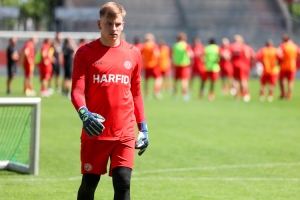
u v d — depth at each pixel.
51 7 145.00
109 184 23.38
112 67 15.15
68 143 33.81
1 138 29.83
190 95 73.12
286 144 34.50
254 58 65.50
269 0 139.50
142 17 133.25
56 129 39.50
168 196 21.31
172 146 33.41
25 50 65.69
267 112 52.59
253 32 129.50
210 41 66.12
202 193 21.86
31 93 66.81
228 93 76.88
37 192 21.67
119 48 15.34
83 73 15.09
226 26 134.75
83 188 15.62
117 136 15.15
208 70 66.12
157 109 54.28
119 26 15.06
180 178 24.73
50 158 29.00
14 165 25.55
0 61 108.25
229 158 29.67
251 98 68.50
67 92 65.00
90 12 127.69
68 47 64.25
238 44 64.25
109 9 14.90
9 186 22.61
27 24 134.75
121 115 15.23
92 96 15.19
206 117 48.16
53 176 24.72
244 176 25.25
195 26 134.00
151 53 66.19
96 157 15.23
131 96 15.51
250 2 138.88
